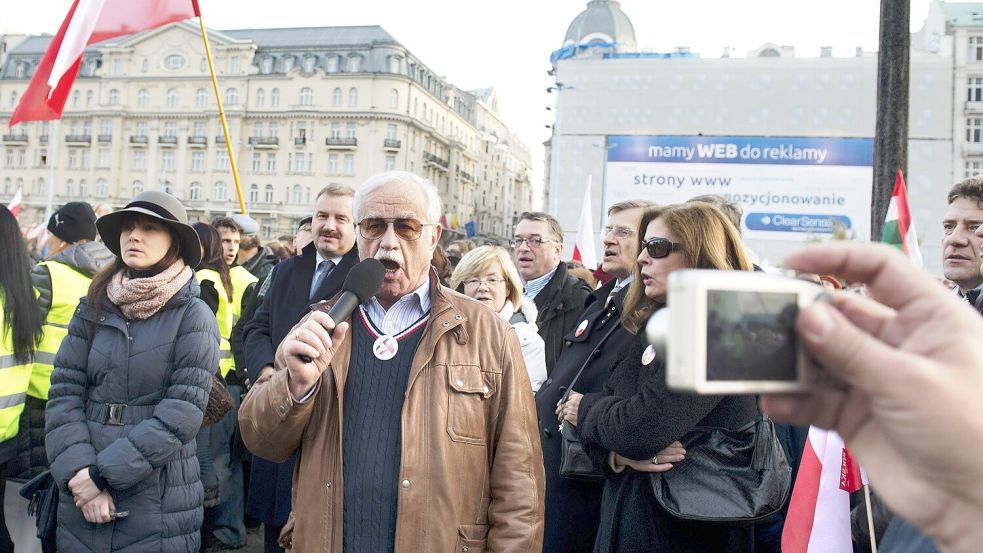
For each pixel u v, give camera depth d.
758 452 2.38
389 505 2.09
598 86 26.45
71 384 3.02
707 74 25.89
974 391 0.51
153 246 3.08
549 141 43.12
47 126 65.88
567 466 2.96
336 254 4.02
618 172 26.17
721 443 2.38
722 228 2.59
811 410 0.58
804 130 25.25
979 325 0.54
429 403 2.16
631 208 3.89
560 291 4.53
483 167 85.31
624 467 2.51
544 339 4.38
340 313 2.00
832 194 24.91
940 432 0.51
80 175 64.88
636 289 2.72
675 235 2.57
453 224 36.94
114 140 64.19
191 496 3.09
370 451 2.14
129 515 2.91
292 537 2.18
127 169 64.25
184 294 3.12
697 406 2.27
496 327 2.33
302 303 3.99
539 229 4.84
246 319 4.64
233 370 5.24
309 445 2.20
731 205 3.79
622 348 2.81
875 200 4.03
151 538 2.93
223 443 5.14
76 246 4.14
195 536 3.12
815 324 0.52
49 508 3.07
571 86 26.59
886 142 3.96
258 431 2.14
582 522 3.18
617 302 3.18
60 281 3.89
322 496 2.13
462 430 2.16
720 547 2.39
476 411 2.20
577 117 26.53
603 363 3.08
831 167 24.95
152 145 63.97
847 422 0.58
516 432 2.24
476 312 2.33
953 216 3.20
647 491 2.43
